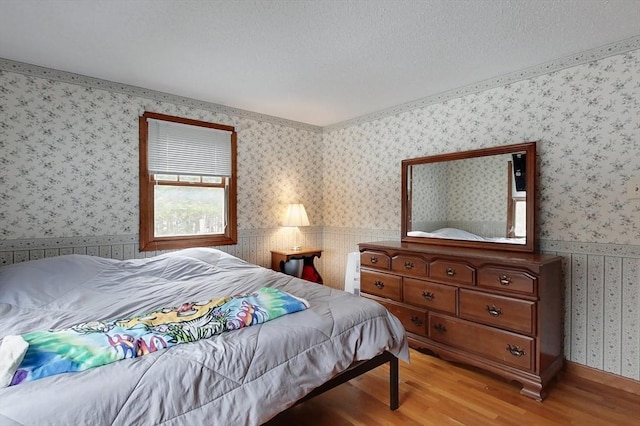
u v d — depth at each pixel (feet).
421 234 10.54
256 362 4.49
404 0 5.68
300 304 5.92
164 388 3.71
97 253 9.25
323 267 14.46
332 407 6.60
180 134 10.64
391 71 8.66
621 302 7.27
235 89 9.96
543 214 8.32
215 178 11.57
